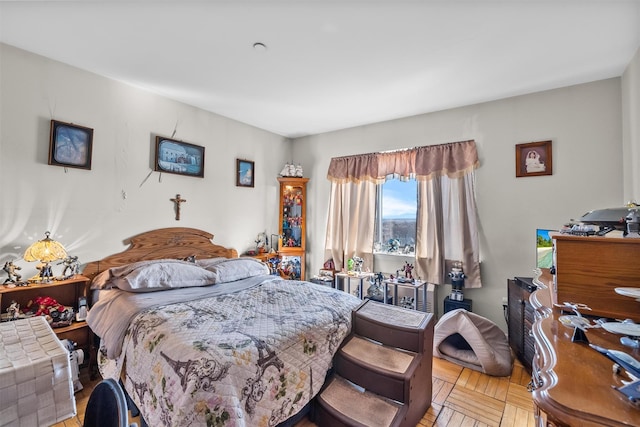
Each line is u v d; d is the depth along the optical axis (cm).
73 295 249
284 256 440
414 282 331
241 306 207
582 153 271
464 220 320
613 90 260
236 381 134
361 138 410
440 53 226
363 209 397
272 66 249
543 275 200
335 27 196
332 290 264
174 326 164
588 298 118
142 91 296
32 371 107
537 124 292
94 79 263
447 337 271
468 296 323
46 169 237
